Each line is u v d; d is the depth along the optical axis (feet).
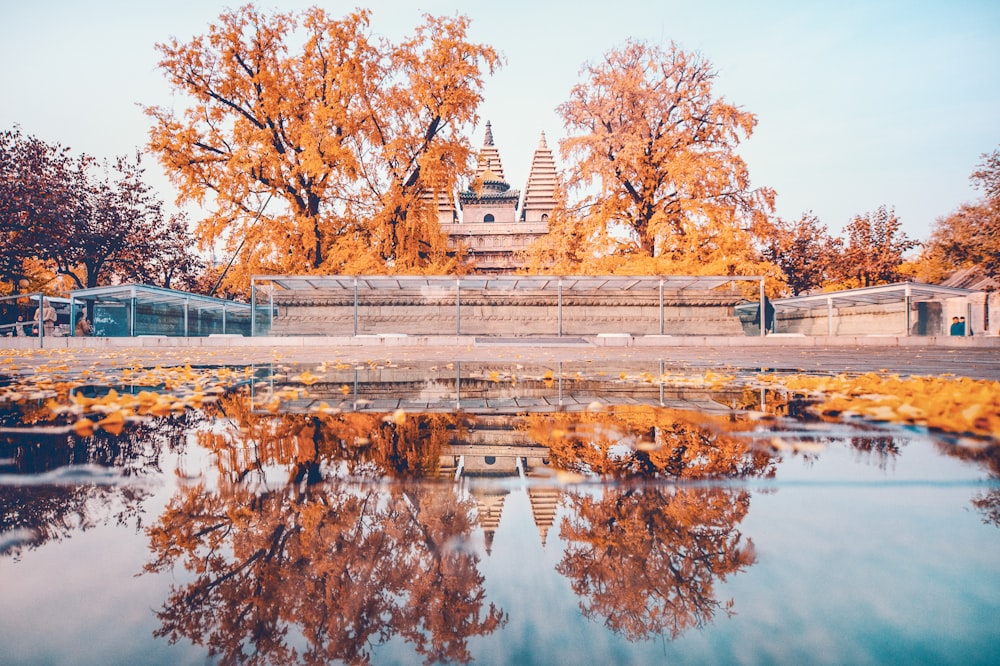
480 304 68.39
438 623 2.81
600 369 22.67
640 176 78.84
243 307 75.00
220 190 68.23
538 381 16.99
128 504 4.64
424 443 7.15
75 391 14.16
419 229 80.89
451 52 75.77
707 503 4.55
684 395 13.17
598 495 4.78
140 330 66.39
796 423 8.67
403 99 75.20
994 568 3.22
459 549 3.66
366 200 80.28
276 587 3.18
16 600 3.01
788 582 3.04
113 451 6.73
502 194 166.20
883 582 3.10
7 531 4.03
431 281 62.13
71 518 4.29
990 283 78.38
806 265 104.68
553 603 2.94
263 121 74.23
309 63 72.08
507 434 7.84
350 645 2.56
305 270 74.43
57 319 79.25
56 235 81.25
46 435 7.79
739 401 11.89
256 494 4.89
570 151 80.33
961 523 4.00
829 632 2.56
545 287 67.77
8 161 79.36
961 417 8.27
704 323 69.82
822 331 77.36
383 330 67.10
